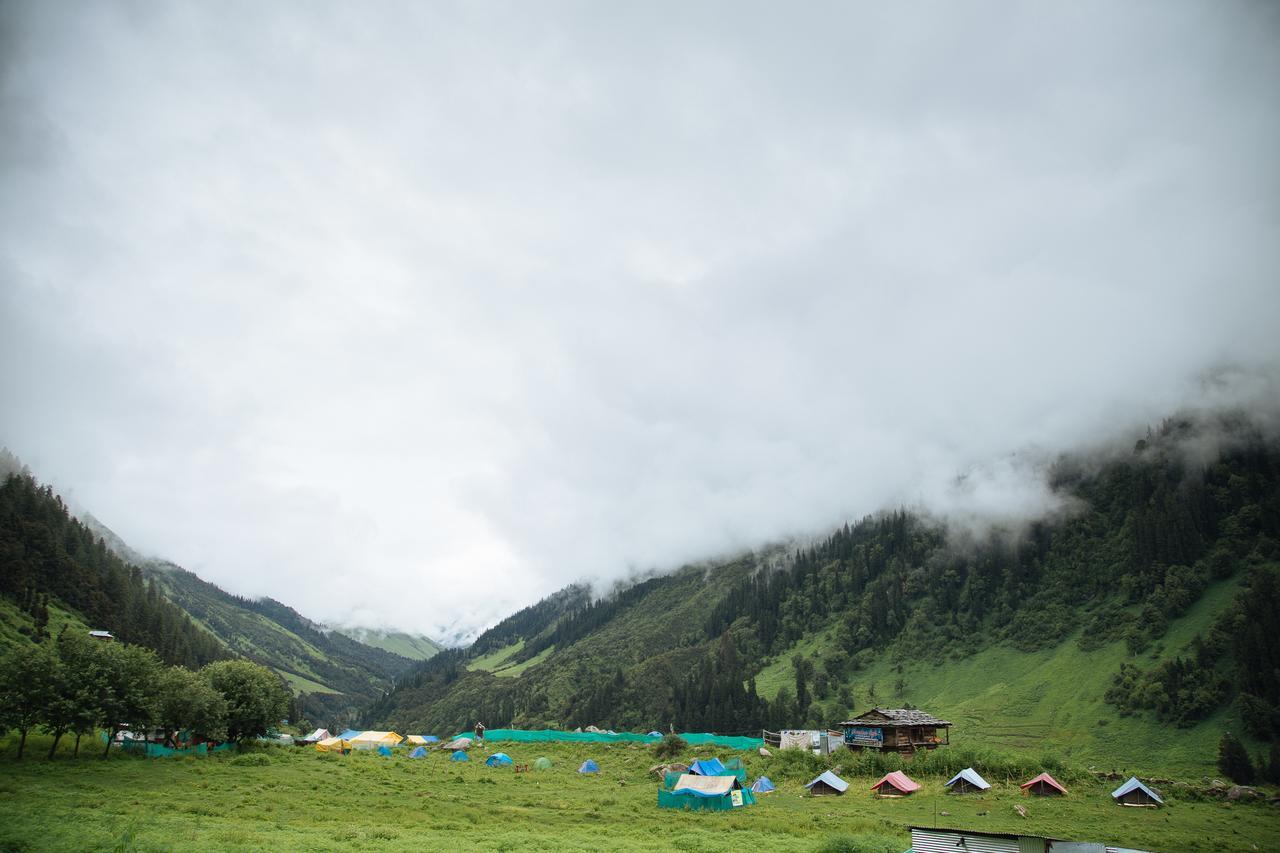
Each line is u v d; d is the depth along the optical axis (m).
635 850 48.25
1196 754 137.62
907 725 117.69
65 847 37.34
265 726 101.25
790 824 65.94
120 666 83.06
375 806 65.50
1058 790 84.38
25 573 192.62
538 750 133.00
